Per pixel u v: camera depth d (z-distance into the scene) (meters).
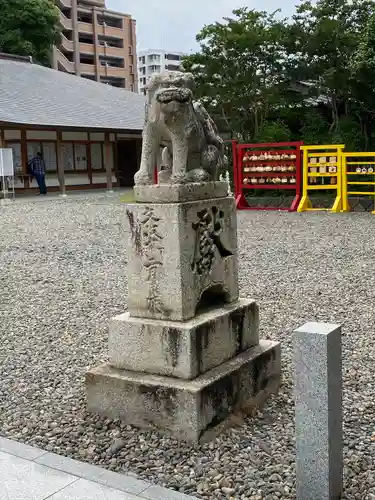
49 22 38.44
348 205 16.41
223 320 3.98
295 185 16.73
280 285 7.70
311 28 20.69
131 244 3.93
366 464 3.29
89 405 4.00
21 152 25.44
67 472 3.22
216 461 3.37
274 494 3.02
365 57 16.98
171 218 3.72
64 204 20.78
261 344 4.41
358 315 6.16
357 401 4.11
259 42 20.81
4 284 8.30
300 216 15.50
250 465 3.31
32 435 3.79
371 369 4.67
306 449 2.85
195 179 3.98
